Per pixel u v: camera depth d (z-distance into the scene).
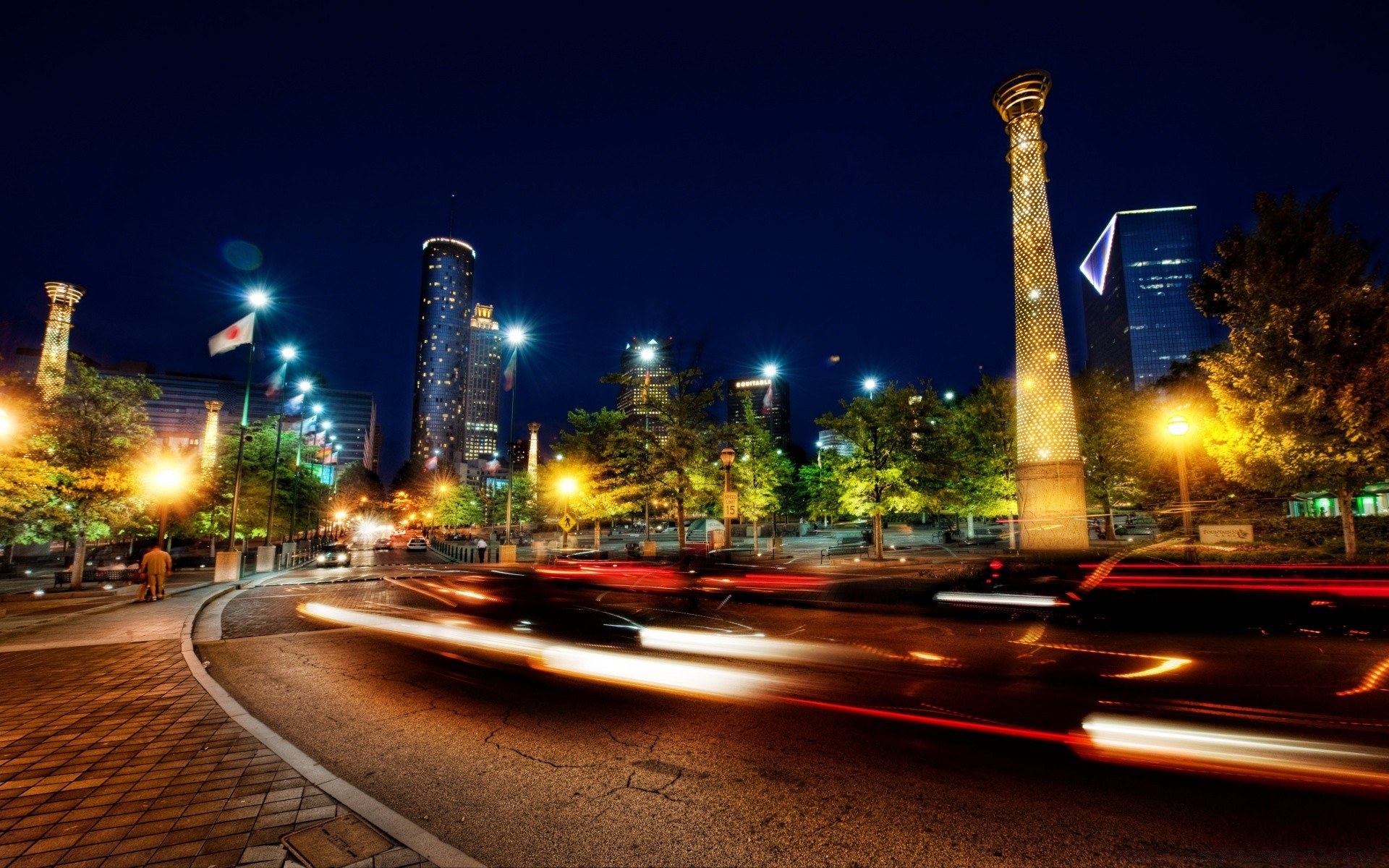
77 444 22.36
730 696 7.70
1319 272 15.26
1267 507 22.94
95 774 5.13
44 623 14.02
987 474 34.81
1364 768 5.09
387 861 3.75
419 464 156.75
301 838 4.00
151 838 4.04
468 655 10.41
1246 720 6.34
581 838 4.21
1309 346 14.84
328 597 20.36
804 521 71.88
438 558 52.41
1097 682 7.96
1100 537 40.97
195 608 16.59
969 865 3.81
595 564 27.91
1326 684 7.59
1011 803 4.64
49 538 24.28
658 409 30.47
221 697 7.55
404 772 5.41
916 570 21.83
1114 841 4.05
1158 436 25.98
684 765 5.51
